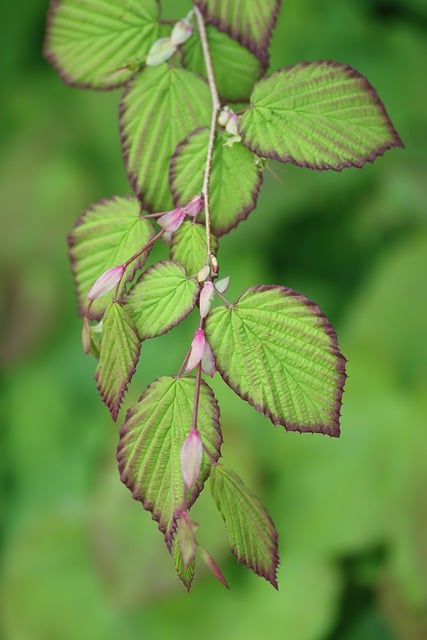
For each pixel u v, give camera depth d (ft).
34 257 5.02
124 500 4.15
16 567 4.36
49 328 4.98
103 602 4.19
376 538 3.97
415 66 4.65
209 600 4.05
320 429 2.00
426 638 3.86
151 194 2.17
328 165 2.08
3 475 4.72
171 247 2.07
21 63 5.21
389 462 4.04
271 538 2.01
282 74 2.11
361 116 2.09
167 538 1.98
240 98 2.23
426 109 4.57
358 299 4.42
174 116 2.18
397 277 4.34
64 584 4.28
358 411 4.16
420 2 4.75
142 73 2.18
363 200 4.50
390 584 3.94
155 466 1.99
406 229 4.51
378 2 4.79
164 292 2.02
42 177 5.02
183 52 2.22
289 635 3.91
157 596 4.06
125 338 2.01
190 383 2.00
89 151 5.06
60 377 4.86
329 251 4.64
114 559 4.14
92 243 2.14
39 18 5.17
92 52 2.24
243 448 4.06
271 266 4.64
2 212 5.03
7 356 4.95
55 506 4.54
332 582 3.95
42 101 5.16
